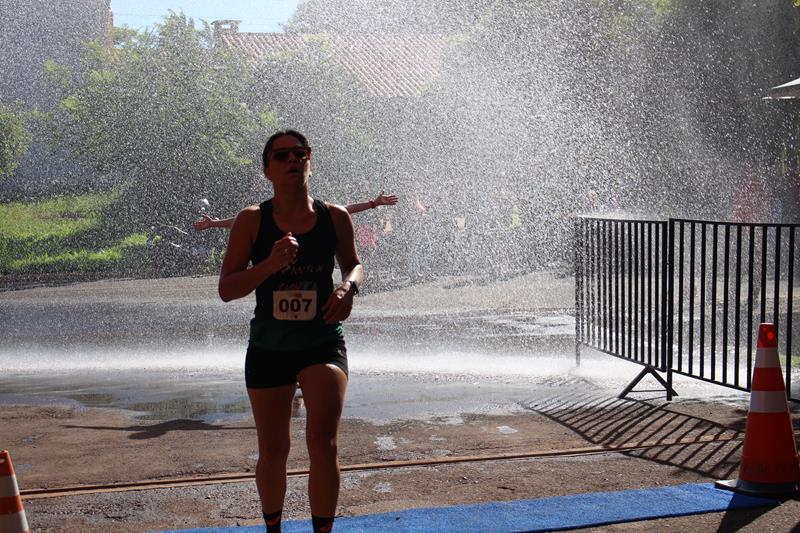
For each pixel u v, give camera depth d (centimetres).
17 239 2578
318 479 346
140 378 837
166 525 432
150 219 2472
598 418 641
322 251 363
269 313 359
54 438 602
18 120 2883
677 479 487
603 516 423
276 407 364
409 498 463
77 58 3266
